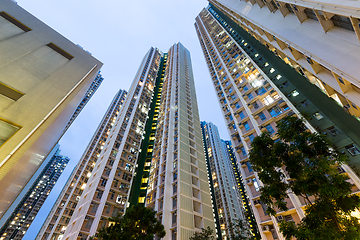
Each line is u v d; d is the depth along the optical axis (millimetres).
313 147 10828
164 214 39438
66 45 28203
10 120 15312
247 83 42031
